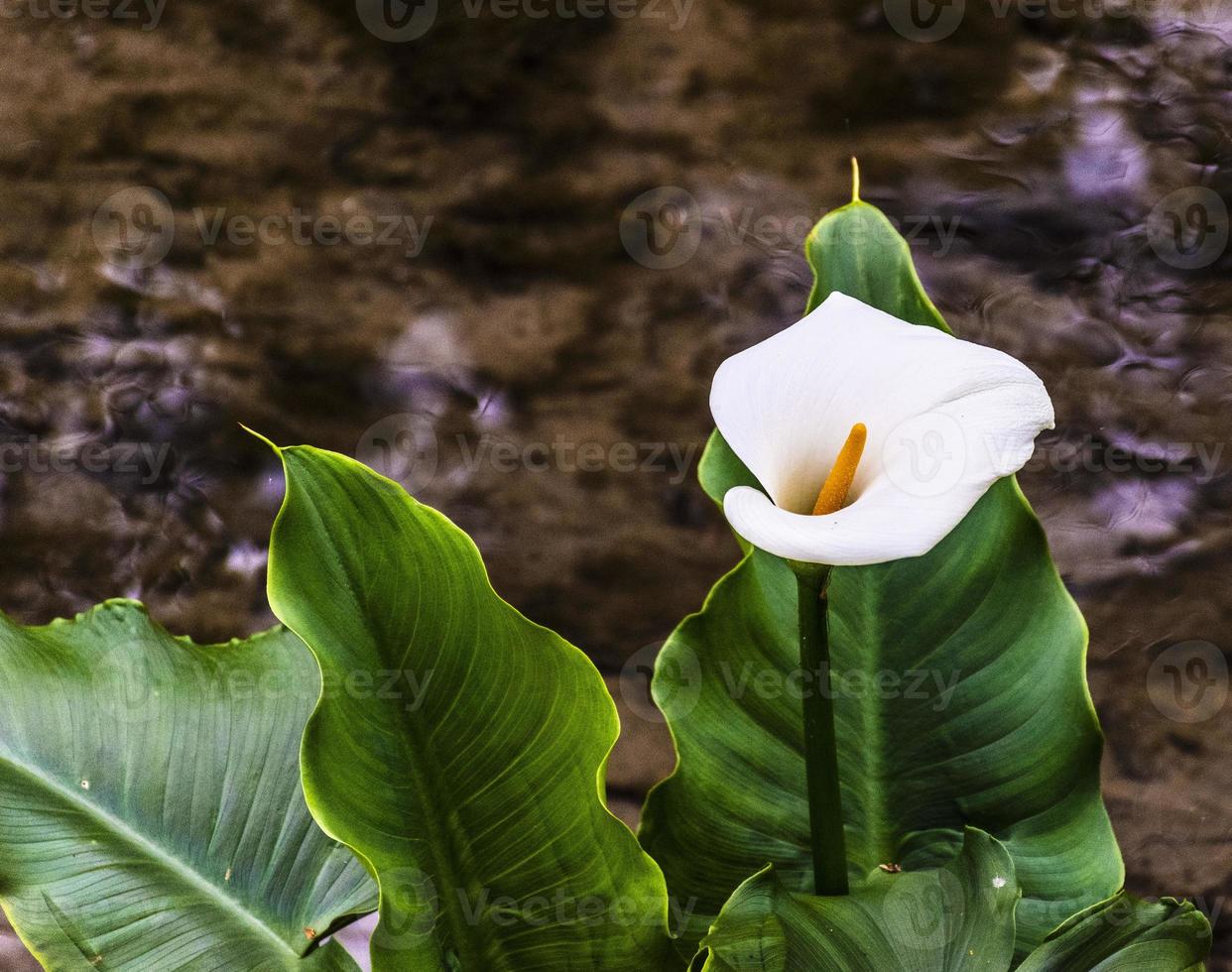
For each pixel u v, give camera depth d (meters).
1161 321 4.08
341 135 4.29
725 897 3.29
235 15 4.25
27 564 4.38
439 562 3.13
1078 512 4.08
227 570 4.36
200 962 3.24
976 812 3.27
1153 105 4.08
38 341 4.35
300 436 4.34
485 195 4.28
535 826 3.18
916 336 3.12
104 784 3.28
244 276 4.32
